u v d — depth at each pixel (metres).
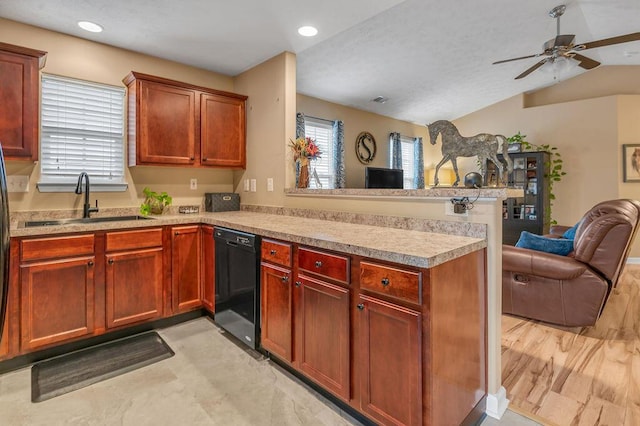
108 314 2.42
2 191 0.77
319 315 1.78
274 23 2.56
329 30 2.66
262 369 2.15
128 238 2.49
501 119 6.35
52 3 2.26
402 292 1.40
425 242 1.64
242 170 3.56
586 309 2.62
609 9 3.66
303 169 3.04
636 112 5.29
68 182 2.71
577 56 3.51
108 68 2.88
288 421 1.68
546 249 2.89
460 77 5.08
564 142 5.73
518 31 3.95
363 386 1.57
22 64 2.29
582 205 5.60
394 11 3.25
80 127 2.77
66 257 2.24
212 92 3.20
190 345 2.46
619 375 2.07
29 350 2.13
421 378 1.35
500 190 1.71
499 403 1.74
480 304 1.70
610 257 2.56
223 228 2.57
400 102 5.76
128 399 1.85
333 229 2.11
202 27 2.60
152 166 2.97
